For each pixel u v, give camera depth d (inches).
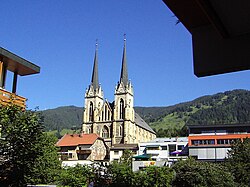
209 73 298.0
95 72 4576.8
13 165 452.8
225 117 7613.2
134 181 821.2
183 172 1169.4
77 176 904.3
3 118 483.8
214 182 1148.5
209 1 242.1
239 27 275.7
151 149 3435.0
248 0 240.2
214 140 2807.6
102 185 758.5
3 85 911.0
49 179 909.8
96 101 4407.0
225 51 288.0
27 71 981.2
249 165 1414.9
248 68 285.3
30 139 478.3
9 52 892.0
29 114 517.3
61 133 7278.5
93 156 3531.0
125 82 4338.1
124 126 4168.3
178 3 255.8
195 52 299.7
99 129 4303.6
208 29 297.9
